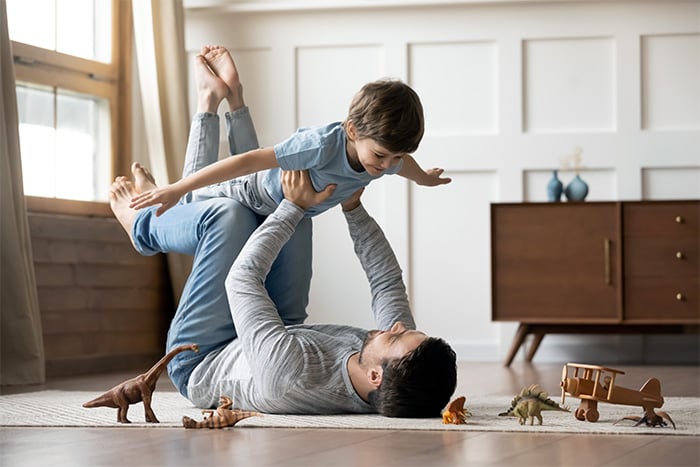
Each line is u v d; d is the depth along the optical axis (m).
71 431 2.29
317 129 2.70
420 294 5.68
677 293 5.09
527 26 5.63
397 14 5.71
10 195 4.07
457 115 5.68
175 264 5.48
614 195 5.57
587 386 2.37
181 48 5.54
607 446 2.00
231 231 2.80
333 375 2.50
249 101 5.82
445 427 2.27
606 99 5.60
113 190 3.29
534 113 5.64
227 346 2.72
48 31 4.97
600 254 5.13
